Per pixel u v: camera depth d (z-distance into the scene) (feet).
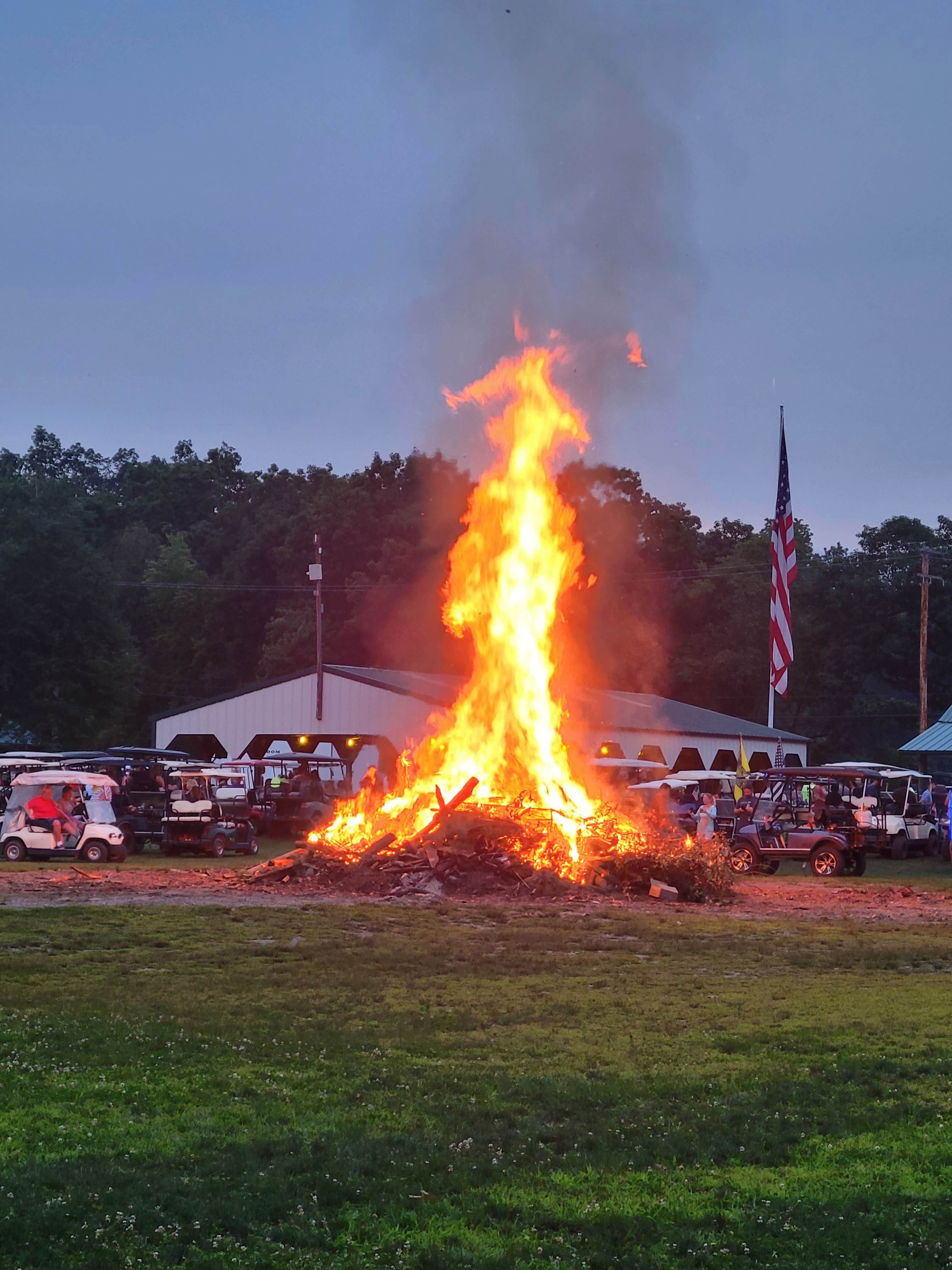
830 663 244.01
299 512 268.82
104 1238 20.34
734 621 246.27
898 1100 29.22
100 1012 37.76
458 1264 19.79
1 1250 19.74
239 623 258.57
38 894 70.64
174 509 352.28
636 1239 21.17
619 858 76.48
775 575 130.00
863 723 252.21
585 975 46.98
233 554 286.25
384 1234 21.02
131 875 82.02
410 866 76.23
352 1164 24.04
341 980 44.83
